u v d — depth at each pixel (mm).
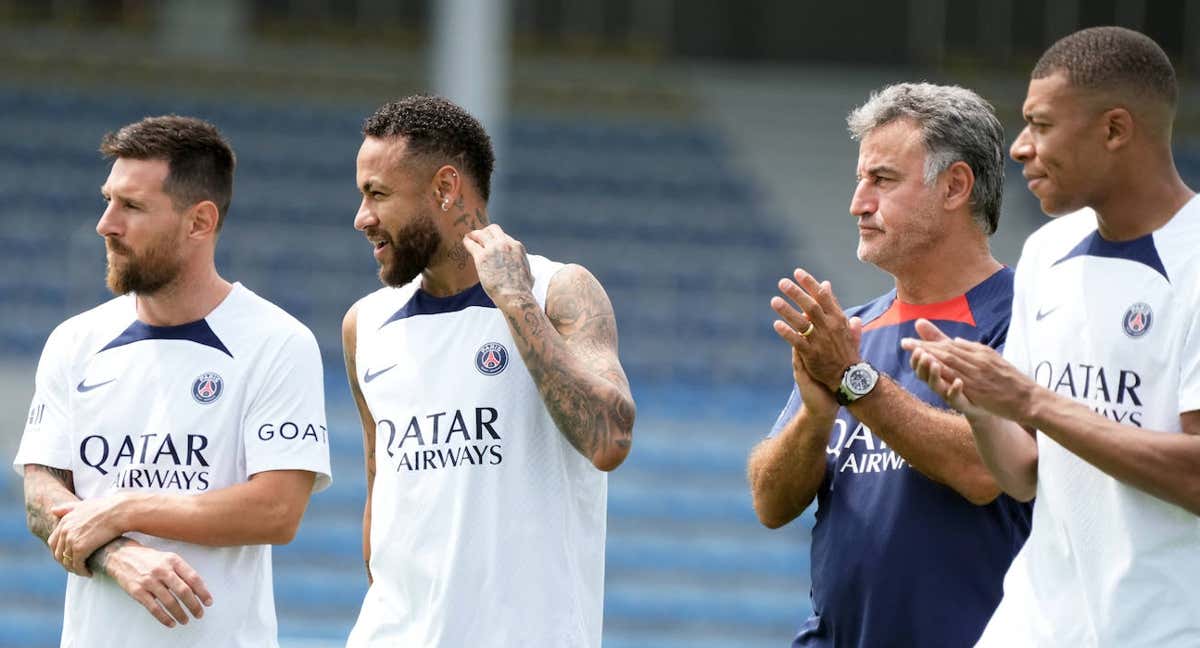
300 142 58500
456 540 10906
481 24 43625
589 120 63250
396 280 11281
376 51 64250
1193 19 64312
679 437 42156
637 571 37312
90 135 56562
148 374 11758
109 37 62625
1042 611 10156
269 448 11555
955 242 11680
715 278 52375
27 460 11914
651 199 57906
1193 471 9273
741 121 63938
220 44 63312
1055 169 9984
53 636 33250
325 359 44625
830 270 54062
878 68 66312
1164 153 9977
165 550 11500
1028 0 65312
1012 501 11359
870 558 11445
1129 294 9922
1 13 62031
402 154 11102
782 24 66312
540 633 10836
